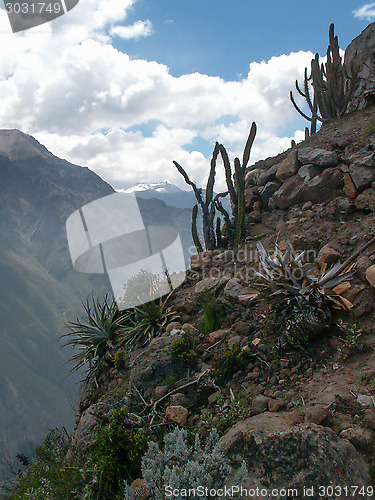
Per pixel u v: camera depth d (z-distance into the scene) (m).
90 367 5.70
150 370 4.63
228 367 4.41
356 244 5.24
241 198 6.93
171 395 4.34
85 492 3.89
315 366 4.06
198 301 5.66
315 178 6.86
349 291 4.51
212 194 7.15
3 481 4.77
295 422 3.34
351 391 3.47
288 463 2.78
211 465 2.69
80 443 4.46
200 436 3.79
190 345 4.89
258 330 4.83
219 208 7.21
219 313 5.28
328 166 6.97
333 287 4.48
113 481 3.78
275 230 6.88
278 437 2.92
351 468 2.74
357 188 6.29
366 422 3.12
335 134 7.85
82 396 5.58
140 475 3.76
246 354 4.46
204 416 3.96
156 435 3.99
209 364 4.62
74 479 4.07
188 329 5.14
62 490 4.02
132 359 5.31
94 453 4.20
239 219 6.95
